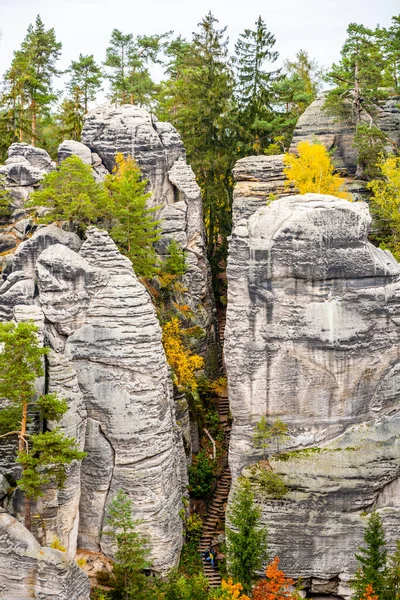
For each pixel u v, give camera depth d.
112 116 63.19
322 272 48.47
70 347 47.38
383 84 69.56
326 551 47.50
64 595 40.38
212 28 71.19
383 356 49.44
